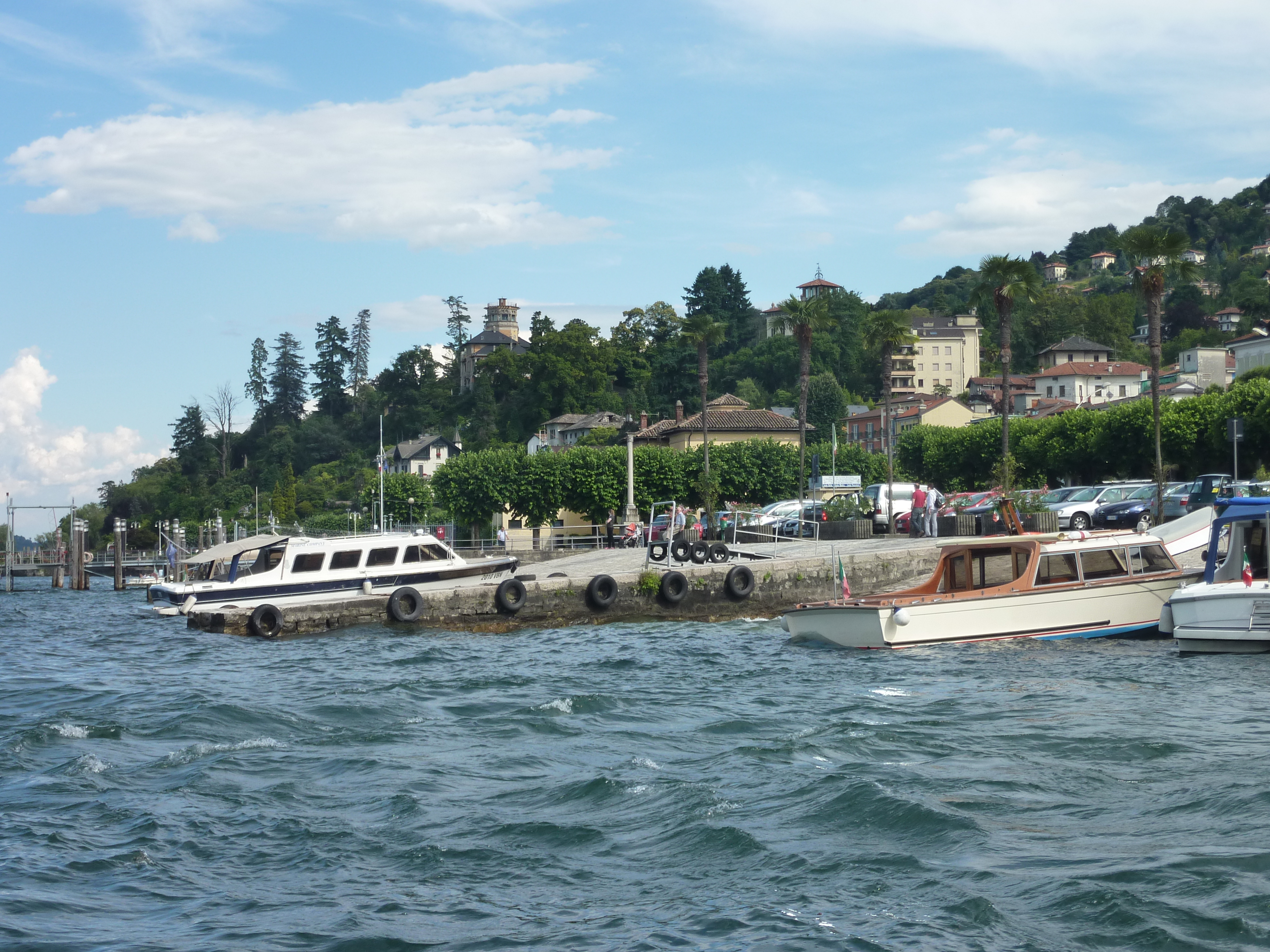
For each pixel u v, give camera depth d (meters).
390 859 10.87
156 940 8.90
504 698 20.52
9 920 9.30
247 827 11.98
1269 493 36.94
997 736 15.88
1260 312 186.25
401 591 34.31
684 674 23.47
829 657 25.41
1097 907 9.12
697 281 184.25
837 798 12.49
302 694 21.73
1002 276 47.59
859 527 47.28
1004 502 30.22
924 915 9.14
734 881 10.09
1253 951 8.24
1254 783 12.65
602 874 10.37
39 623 45.41
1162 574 26.83
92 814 12.56
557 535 87.62
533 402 174.38
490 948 8.69
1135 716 17.14
